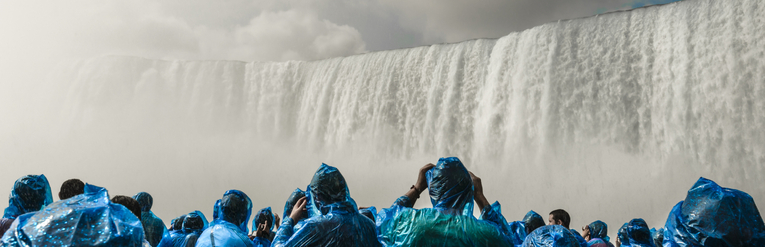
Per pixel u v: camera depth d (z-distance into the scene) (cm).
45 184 352
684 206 235
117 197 281
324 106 2719
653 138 1769
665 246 246
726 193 222
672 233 237
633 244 400
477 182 316
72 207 140
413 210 263
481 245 252
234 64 3078
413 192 309
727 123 1612
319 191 258
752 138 1556
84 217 136
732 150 1594
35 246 130
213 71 3098
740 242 210
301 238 242
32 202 340
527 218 389
